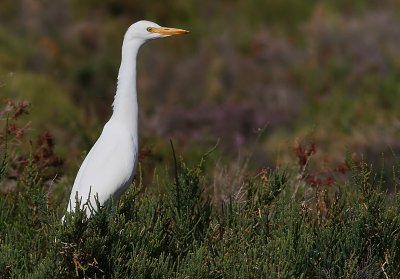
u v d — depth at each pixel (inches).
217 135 1005.8
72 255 337.4
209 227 376.5
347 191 408.5
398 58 1184.8
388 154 784.9
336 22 1291.8
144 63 1285.7
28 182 402.0
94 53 1274.6
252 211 381.7
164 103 1175.0
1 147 439.2
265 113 1065.5
